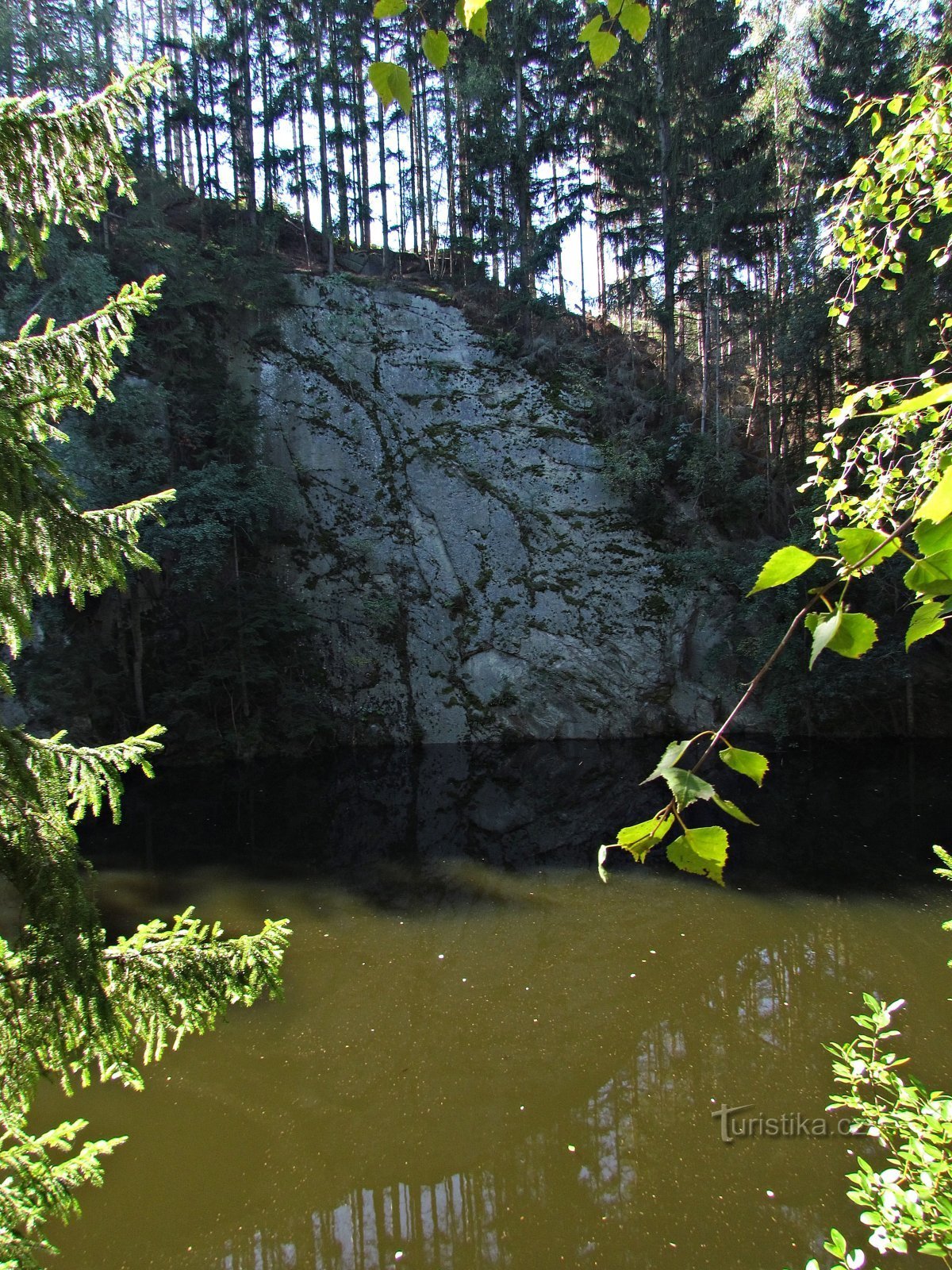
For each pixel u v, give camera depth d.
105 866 11.00
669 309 21.17
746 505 20.36
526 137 22.80
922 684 18.84
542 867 10.97
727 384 24.20
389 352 21.89
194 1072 6.21
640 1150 5.25
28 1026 2.20
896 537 0.79
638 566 20.33
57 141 2.18
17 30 16.64
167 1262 4.48
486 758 18.11
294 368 21.11
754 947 8.19
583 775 16.36
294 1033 6.71
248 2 23.94
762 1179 5.01
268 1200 4.93
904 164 2.46
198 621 18.05
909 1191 2.08
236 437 18.02
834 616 0.77
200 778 16.38
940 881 9.91
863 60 18.39
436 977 7.68
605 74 21.36
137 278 18.55
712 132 20.39
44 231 2.30
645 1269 4.34
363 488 20.94
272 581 19.22
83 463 15.06
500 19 22.61
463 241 23.45
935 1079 5.72
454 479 21.12
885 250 2.72
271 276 20.88
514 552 20.73
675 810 0.87
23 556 2.26
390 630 20.20
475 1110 5.75
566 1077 6.10
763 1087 5.89
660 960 7.96
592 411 21.77
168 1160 5.27
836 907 9.16
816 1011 6.85
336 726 19.34
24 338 2.34
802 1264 4.35
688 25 20.09
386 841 12.29
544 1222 4.71
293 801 14.73
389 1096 5.91
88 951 2.27
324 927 8.88
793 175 21.92
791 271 19.56
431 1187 4.98
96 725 16.31
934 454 1.76
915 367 14.79
